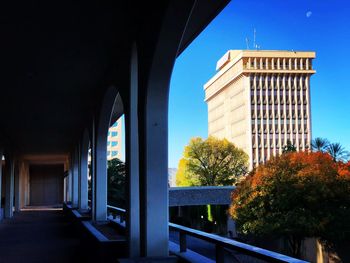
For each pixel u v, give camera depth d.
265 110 75.94
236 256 4.15
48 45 7.04
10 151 18.66
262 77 76.69
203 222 34.19
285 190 17.88
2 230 13.61
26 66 8.18
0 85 9.55
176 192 31.78
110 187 24.41
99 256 6.82
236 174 44.84
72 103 11.61
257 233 19.03
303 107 77.12
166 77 5.21
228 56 86.00
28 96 10.66
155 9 4.87
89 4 5.51
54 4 5.51
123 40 6.73
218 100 87.25
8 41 6.83
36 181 32.66
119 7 5.59
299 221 17.20
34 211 23.45
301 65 77.69
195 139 45.03
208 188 32.25
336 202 17.61
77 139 18.11
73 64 8.09
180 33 4.73
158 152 5.32
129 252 6.18
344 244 17.30
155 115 5.31
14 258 8.27
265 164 19.72
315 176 17.59
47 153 24.22
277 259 2.79
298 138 76.38
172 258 5.12
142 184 5.41
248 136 75.06
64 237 11.71
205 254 8.53
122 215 9.19
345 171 17.75
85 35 6.59
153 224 5.30
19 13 5.77
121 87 6.97
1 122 14.27
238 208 20.00
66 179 28.69
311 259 18.88
